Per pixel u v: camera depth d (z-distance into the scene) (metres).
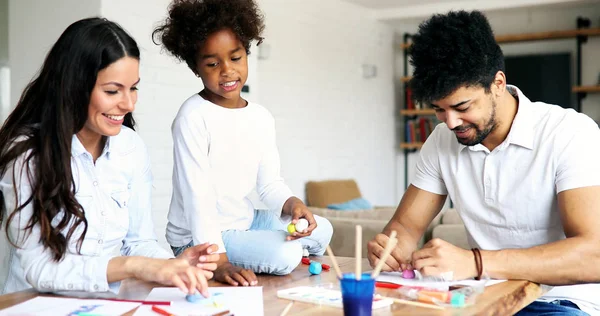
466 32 1.58
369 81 7.21
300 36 5.97
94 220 1.61
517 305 1.44
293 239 1.86
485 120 1.65
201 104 2.09
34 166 1.49
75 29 1.51
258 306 1.34
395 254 1.70
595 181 1.63
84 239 1.59
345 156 6.77
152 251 1.73
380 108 7.48
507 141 1.74
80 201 1.58
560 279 1.55
